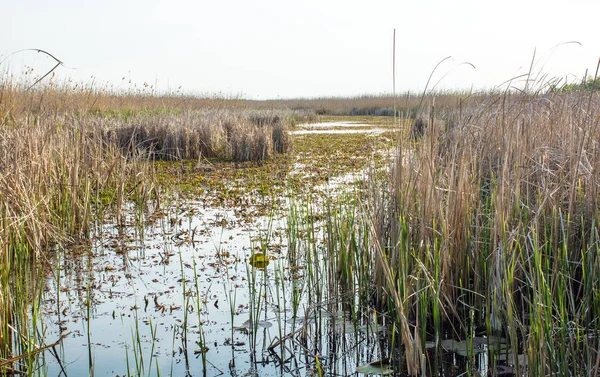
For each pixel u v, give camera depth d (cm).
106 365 383
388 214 490
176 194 956
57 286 528
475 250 452
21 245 506
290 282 539
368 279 467
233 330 437
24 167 638
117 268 582
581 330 364
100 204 802
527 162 499
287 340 421
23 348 396
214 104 2602
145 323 450
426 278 395
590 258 379
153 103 2198
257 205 860
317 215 768
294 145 1656
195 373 372
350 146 1675
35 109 961
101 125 1400
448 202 452
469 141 507
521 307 430
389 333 430
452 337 412
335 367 383
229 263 596
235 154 1426
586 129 496
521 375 347
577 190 474
